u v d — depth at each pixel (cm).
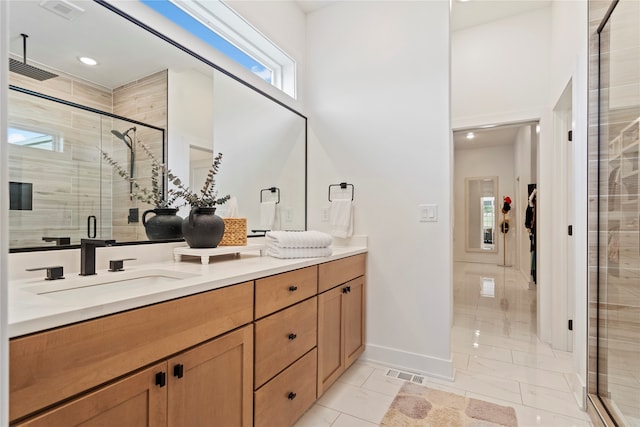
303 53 269
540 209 278
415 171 226
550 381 206
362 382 205
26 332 66
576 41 202
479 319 336
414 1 229
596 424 159
